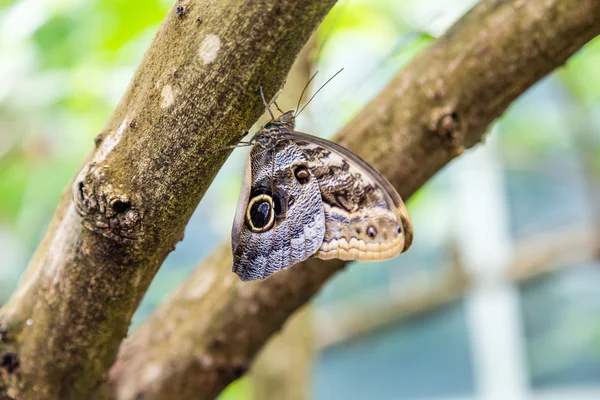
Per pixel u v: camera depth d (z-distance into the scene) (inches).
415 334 60.2
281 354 33.4
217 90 23.0
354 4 34.9
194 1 22.8
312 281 27.0
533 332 52.2
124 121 23.5
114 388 27.2
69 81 35.7
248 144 26.6
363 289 56.9
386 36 35.8
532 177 53.1
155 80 23.2
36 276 25.2
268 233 26.4
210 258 27.8
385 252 25.7
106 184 23.6
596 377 51.7
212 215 48.6
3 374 25.6
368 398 60.9
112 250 24.1
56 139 38.1
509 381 51.1
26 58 34.7
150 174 23.5
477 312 51.8
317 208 26.3
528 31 26.1
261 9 22.6
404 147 26.6
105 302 24.8
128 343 27.8
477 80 26.3
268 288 27.0
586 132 40.6
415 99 26.5
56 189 38.7
